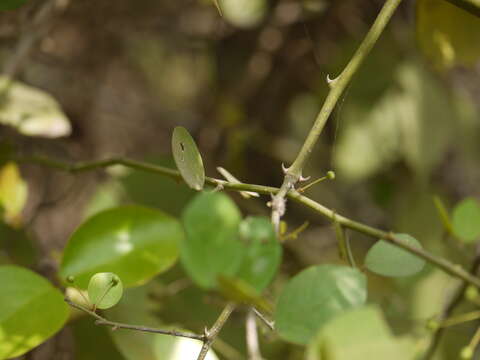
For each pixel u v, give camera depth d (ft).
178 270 1.56
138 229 1.22
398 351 1.10
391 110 2.03
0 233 1.54
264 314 1.19
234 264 0.92
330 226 2.26
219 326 1.05
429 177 2.12
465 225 1.24
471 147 2.15
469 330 1.58
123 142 2.46
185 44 2.33
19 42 1.71
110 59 2.35
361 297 1.01
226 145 2.23
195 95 2.53
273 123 2.23
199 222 0.92
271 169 2.27
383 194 2.23
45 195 2.11
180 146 1.05
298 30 2.10
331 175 1.11
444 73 2.11
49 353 1.67
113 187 1.70
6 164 1.53
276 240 0.92
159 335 1.31
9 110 1.55
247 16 1.79
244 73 2.21
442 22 1.40
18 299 1.15
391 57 2.03
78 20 2.20
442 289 1.61
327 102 1.16
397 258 1.11
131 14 2.23
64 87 2.24
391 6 1.18
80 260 1.20
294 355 1.66
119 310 1.45
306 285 1.01
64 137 2.16
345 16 2.04
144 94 2.51
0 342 1.12
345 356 1.03
